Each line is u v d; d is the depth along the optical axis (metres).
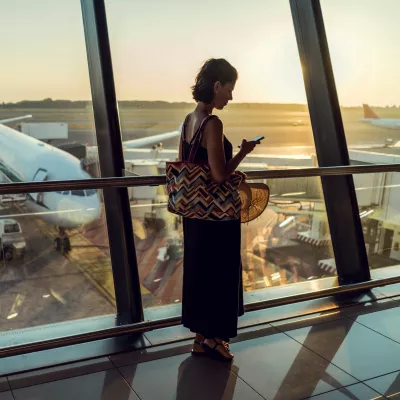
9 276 2.97
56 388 2.23
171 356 2.52
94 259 3.08
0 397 2.15
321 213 3.65
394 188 3.92
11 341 2.51
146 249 3.22
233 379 2.33
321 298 3.23
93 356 2.48
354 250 3.55
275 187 3.57
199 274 2.41
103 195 3.04
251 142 2.27
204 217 2.27
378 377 2.37
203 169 2.25
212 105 2.31
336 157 3.58
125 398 2.16
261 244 3.54
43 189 2.25
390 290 3.40
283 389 2.26
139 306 2.82
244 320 2.90
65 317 3.06
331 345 2.67
